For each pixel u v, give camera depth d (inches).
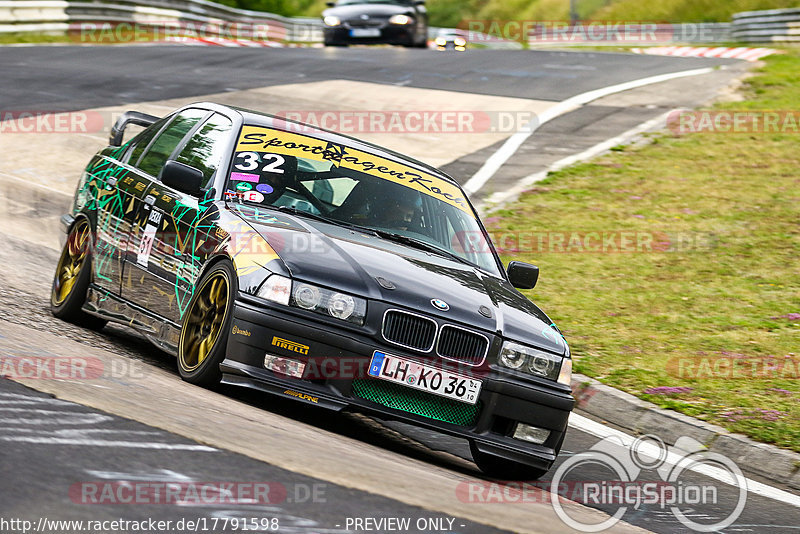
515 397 530.0
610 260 1142.3
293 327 504.7
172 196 621.6
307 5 7322.8
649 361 842.8
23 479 311.3
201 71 2087.8
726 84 2105.1
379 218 617.3
